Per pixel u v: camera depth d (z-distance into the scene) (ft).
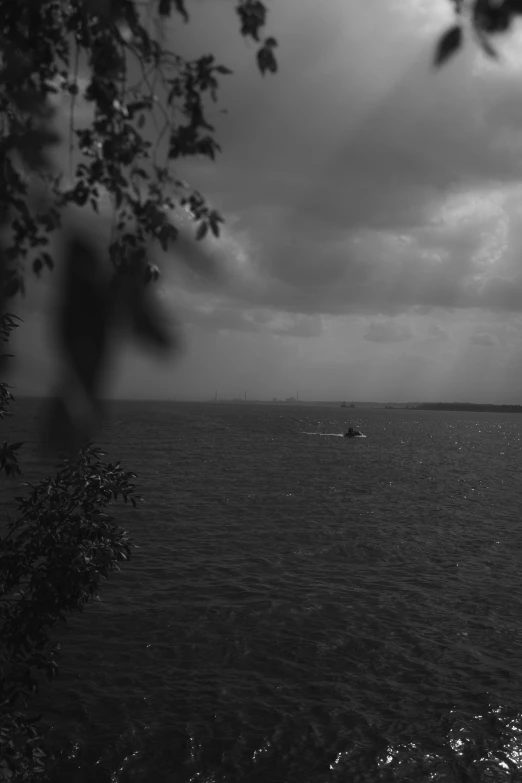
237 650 55.36
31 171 4.66
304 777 37.78
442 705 46.26
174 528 104.99
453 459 266.98
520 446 374.22
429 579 78.74
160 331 3.64
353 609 66.49
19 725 28.58
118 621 61.31
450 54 4.46
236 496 142.20
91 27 6.68
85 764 38.40
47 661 29.25
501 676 51.06
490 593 73.10
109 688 47.73
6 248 4.31
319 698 47.09
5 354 3.36
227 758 39.42
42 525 29.99
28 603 28.76
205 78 7.31
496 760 39.68
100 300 3.58
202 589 72.33
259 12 7.33
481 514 128.67
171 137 7.28
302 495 147.23
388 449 312.50
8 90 5.05
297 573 80.38
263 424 542.57
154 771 38.04
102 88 6.96
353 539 100.83
